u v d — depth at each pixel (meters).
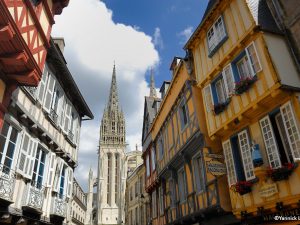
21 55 7.66
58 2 11.38
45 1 10.06
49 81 12.62
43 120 11.98
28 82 8.77
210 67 10.89
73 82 14.46
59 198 13.07
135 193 29.94
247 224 8.66
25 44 7.62
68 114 15.23
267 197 7.80
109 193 76.94
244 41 9.00
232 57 9.66
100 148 81.81
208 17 11.01
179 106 14.51
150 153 21.16
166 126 16.80
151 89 77.75
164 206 16.50
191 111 12.50
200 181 12.09
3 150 9.09
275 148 7.63
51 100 12.72
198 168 12.42
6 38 7.10
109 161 81.12
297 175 6.94
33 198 10.37
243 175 9.16
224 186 10.20
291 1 8.75
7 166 9.32
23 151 10.10
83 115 18.09
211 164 9.68
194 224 12.66
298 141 7.02
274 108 7.96
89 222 74.44
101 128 84.31
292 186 7.07
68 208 14.60
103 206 74.81
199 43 11.99
